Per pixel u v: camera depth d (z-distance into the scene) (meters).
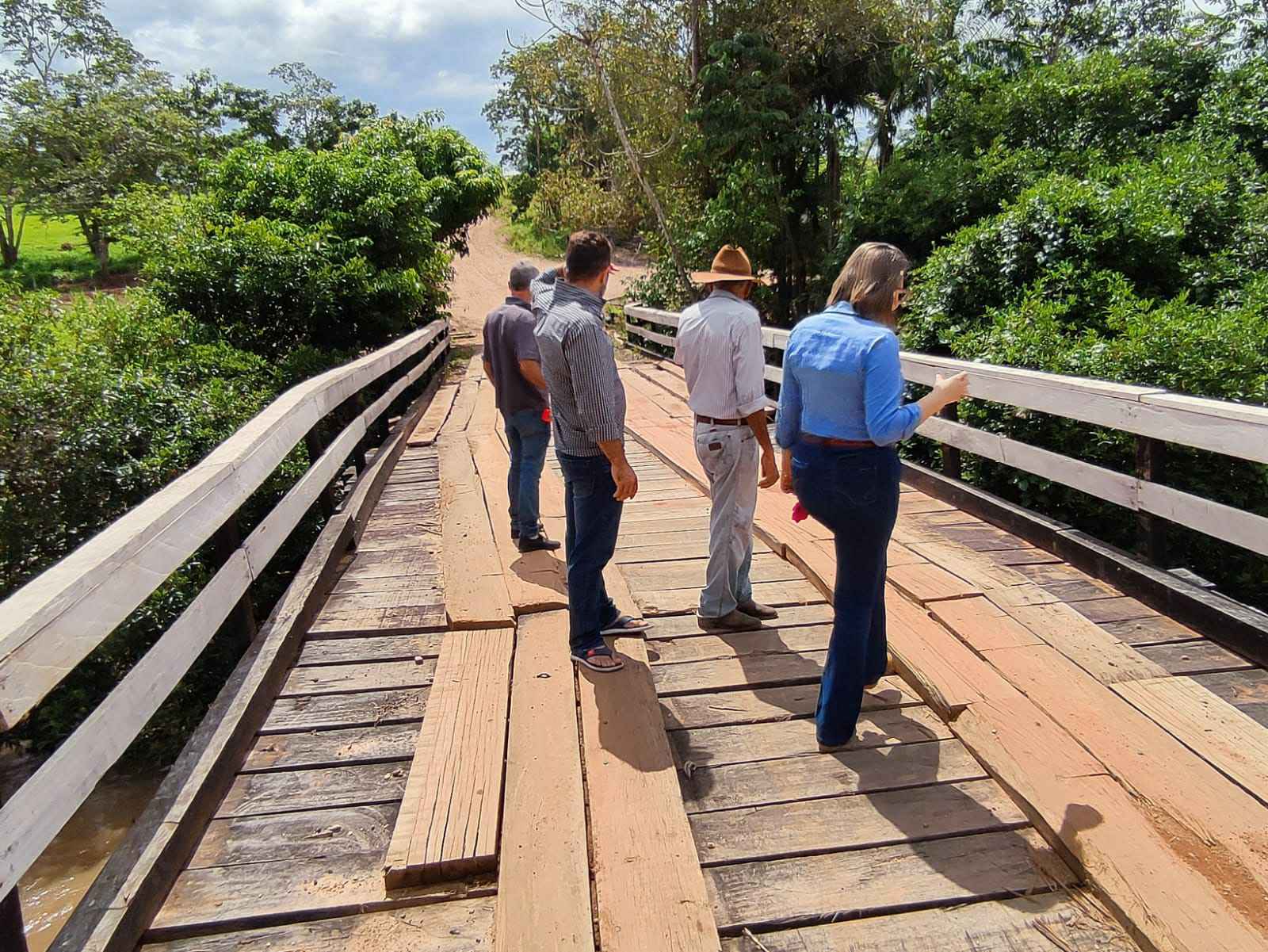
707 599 3.86
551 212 21.70
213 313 11.42
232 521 3.49
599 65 15.98
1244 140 11.87
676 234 17.30
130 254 12.28
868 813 2.63
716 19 16.64
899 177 13.59
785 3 16.06
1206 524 3.74
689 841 2.43
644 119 17.20
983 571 4.42
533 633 3.77
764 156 16.41
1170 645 3.57
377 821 2.60
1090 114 12.96
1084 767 2.71
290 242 11.95
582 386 3.05
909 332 9.09
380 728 3.12
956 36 17.59
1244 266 8.67
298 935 2.17
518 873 2.30
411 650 3.73
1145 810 2.50
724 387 3.51
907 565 4.39
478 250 40.94
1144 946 2.08
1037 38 19.27
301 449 7.61
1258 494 5.30
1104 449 5.47
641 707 3.14
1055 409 4.69
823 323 2.66
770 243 16.86
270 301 11.50
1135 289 8.41
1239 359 5.80
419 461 7.80
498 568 4.54
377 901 2.27
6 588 5.92
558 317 3.07
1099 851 2.32
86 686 5.38
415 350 10.51
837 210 16.56
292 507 4.34
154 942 2.15
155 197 12.84
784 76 16.75
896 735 3.05
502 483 6.53
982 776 2.79
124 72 38.09
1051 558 4.63
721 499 3.71
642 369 13.63
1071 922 2.20
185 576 5.74
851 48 16.48
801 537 4.85
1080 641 3.52
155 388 7.16
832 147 17.09
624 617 3.83
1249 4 14.48
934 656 3.42
